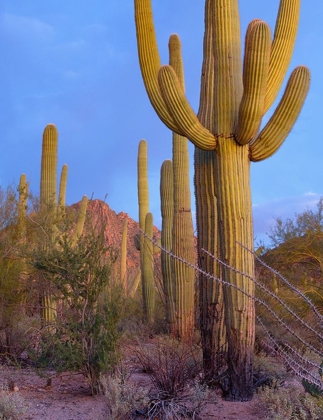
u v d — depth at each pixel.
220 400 5.98
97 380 6.18
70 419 5.11
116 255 7.02
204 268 6.99
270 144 6.44
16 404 5.14
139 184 16.66
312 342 8.20
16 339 7.81
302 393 5.52
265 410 5.30
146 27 7.21
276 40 6.95
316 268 12.95
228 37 6.54
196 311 12.03
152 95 7.04
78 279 6.71
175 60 9.98
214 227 6.96
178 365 5.80
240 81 6.55
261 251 13.09
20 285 8.48
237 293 6.12
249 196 6.38
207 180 7.05
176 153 11.01
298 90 6.29
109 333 6.32
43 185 11.49
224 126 6.36
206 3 7.54
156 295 16.61
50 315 9.01
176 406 5.27
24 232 9.24
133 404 5.18
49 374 6.67
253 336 6.15
